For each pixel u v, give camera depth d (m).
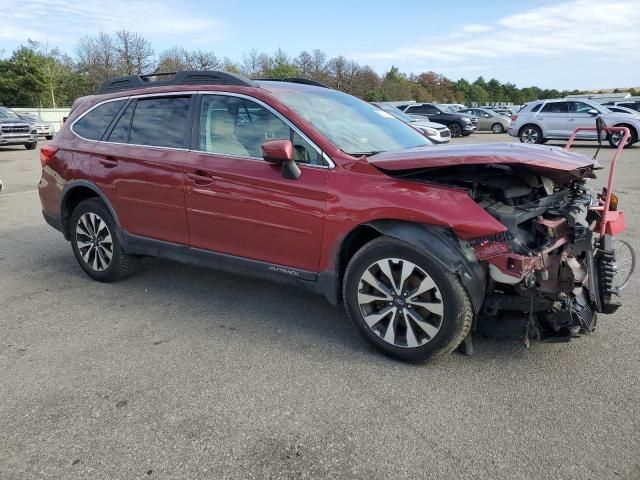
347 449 2.50
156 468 2.39
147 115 4.37
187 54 55.84
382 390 2.99
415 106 28.56
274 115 3.62
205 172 3.84
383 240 3.17
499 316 3.22
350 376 3.14
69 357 3.45
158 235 4.28
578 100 18.75
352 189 3.25
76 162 4.74
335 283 3.42
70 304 4.39
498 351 3.43
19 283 4.93
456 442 2.53
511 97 109.25
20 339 3.73
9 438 2.61
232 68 57.06
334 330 3.82
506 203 3.17
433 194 3.04
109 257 4.73
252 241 3.72
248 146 3.72
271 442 2.55
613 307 3.25
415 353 3.19
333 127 3.71
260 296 4.53
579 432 2.59
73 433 2.64
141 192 4.27
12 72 49.16
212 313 4.16
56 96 54.00
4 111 22.27
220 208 3.80
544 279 3.02
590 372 3.15
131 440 2.58
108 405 2.88
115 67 54.72
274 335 3.74
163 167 4.09
